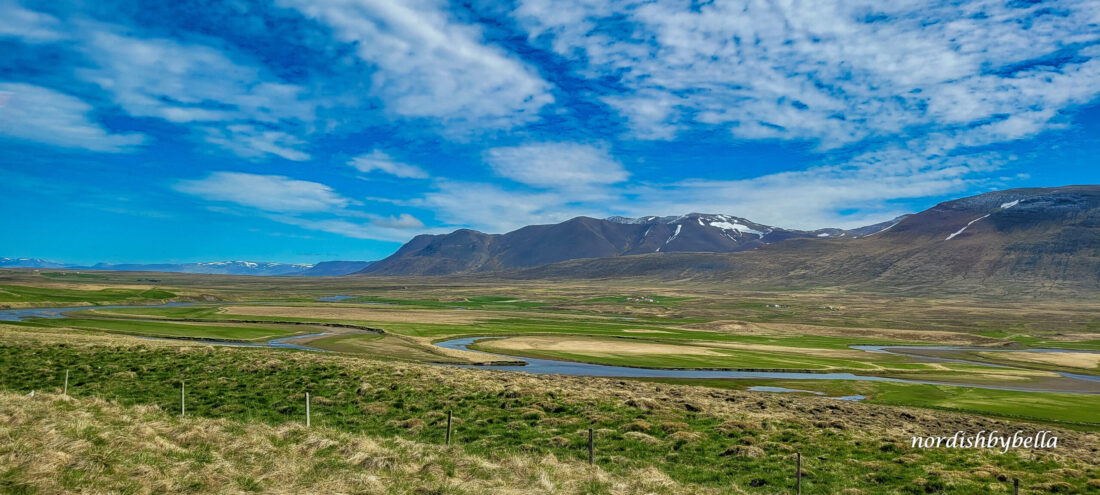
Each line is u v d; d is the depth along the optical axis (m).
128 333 88.62
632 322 165.75
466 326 128.50
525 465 23.59
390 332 109.81
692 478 25.27
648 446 29.80
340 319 134.62
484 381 45.59
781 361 86.94
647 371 75.56
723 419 36.22
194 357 51.00
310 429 26.64
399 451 23.98
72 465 17.64
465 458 23.72
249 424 27.47
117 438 20.98
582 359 83.44
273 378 43.22
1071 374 85.56
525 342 102.12
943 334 148.00
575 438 30.42
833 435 33.97
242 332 99.12
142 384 39.94
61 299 153.12
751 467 27.20
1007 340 142.25
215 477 18.39
